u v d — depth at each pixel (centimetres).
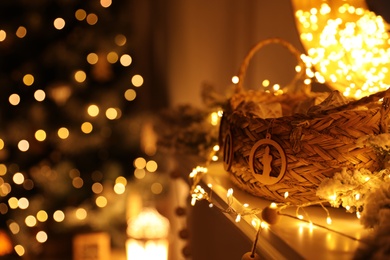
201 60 247
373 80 123
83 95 329
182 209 174
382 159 98
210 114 173
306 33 142
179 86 278
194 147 167
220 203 116
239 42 212
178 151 171
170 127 185
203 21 242
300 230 90
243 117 110
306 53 156
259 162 106
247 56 142
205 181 131
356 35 133
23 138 329
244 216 101
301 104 128
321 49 136
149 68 339
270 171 104
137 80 340
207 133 163
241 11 210
